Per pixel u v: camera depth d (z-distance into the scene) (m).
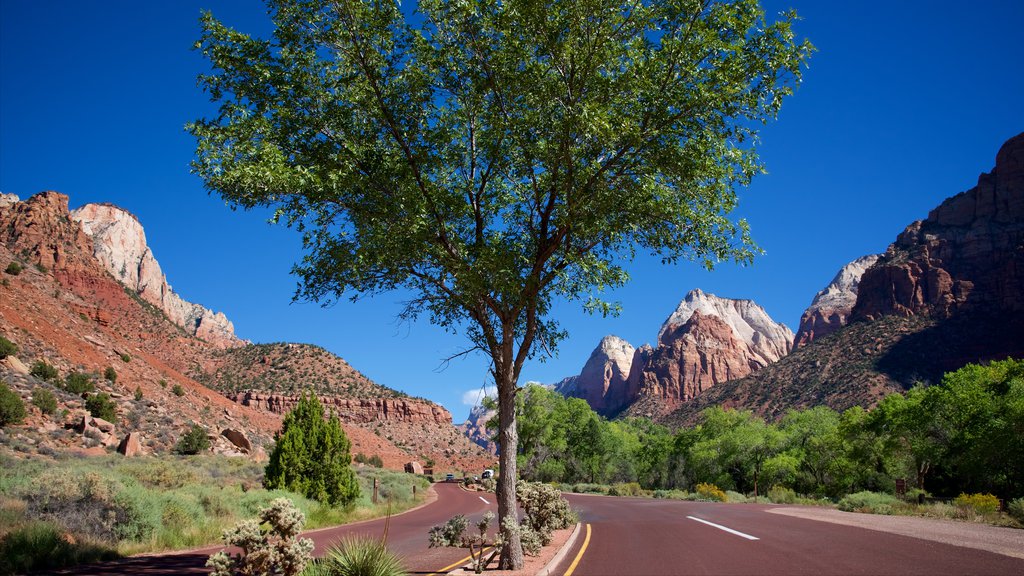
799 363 131.75
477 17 9.06
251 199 8.99
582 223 9.67
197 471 26.91
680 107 9.01
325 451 24.78
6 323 43.56
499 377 10.35
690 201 10.05
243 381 109.88
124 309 105.19
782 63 8.58
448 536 9.76
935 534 11.67
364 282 10.00
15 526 10.62
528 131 9.58
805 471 56.12
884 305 151.50
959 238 154.38
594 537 14.15
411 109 9.68
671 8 8.88
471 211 10.35
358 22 8.98
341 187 9.17
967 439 34.94
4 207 96.44
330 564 7.24
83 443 30.89
